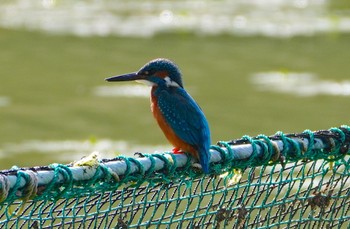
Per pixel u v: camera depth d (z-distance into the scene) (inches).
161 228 358.0
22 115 794.2
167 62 297.1
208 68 1014.4
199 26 1289.4
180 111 283.1
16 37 1200.8
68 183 205.5
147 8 1440.7
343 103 837.8
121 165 214.1
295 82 930.7
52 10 1414.9
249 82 938.7
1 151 674.2
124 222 222.1
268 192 247.6
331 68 1010.1
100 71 1002.7
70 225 218.4
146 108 820.6
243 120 773.3
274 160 244.4
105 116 786.8
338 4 1486.2
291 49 1126.4
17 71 999.6
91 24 1296.8
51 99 861.8
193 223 235.0
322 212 257.1
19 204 218.7
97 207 215.8
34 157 659.4
